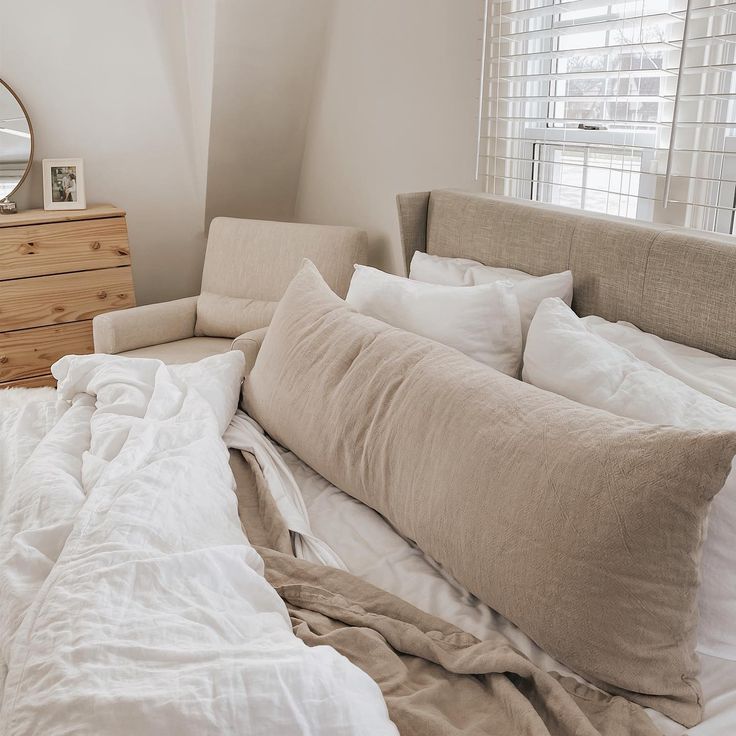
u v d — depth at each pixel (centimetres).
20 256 304
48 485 127
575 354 137
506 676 99
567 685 100
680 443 94
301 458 163
